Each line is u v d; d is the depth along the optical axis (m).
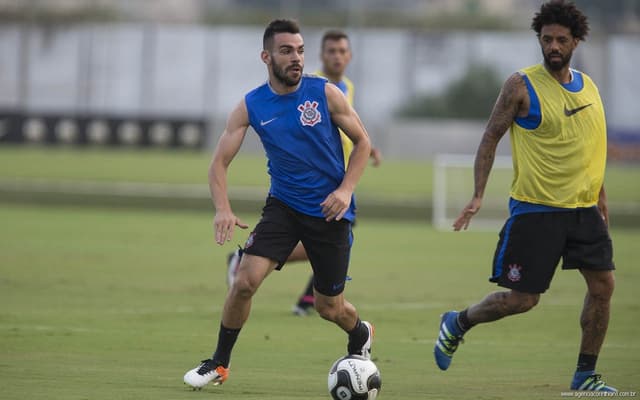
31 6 169.12
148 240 64.38
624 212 84.50
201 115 169.12
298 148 23.31
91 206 91.75
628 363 28.78
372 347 31.33
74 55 169.12
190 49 170.00
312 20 173.12
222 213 23.31
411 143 144.38
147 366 27.17
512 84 24.44
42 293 41.50
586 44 162.00
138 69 169.50
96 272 48.56
